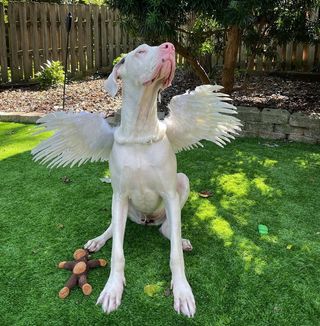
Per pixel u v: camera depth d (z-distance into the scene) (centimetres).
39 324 128
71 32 469
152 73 117
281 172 231
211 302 135
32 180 224
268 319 129
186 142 150
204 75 315
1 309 134
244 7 229
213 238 169
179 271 138
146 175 135
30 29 439
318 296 138
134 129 130
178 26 269
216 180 221
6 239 171
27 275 149
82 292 140
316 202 198
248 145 271
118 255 139
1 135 294
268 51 340
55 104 359
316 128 271
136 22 268
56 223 182
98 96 382
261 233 173
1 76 434
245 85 366
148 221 170
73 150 145
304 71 424
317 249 163
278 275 148
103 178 225
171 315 130
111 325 127
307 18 326
